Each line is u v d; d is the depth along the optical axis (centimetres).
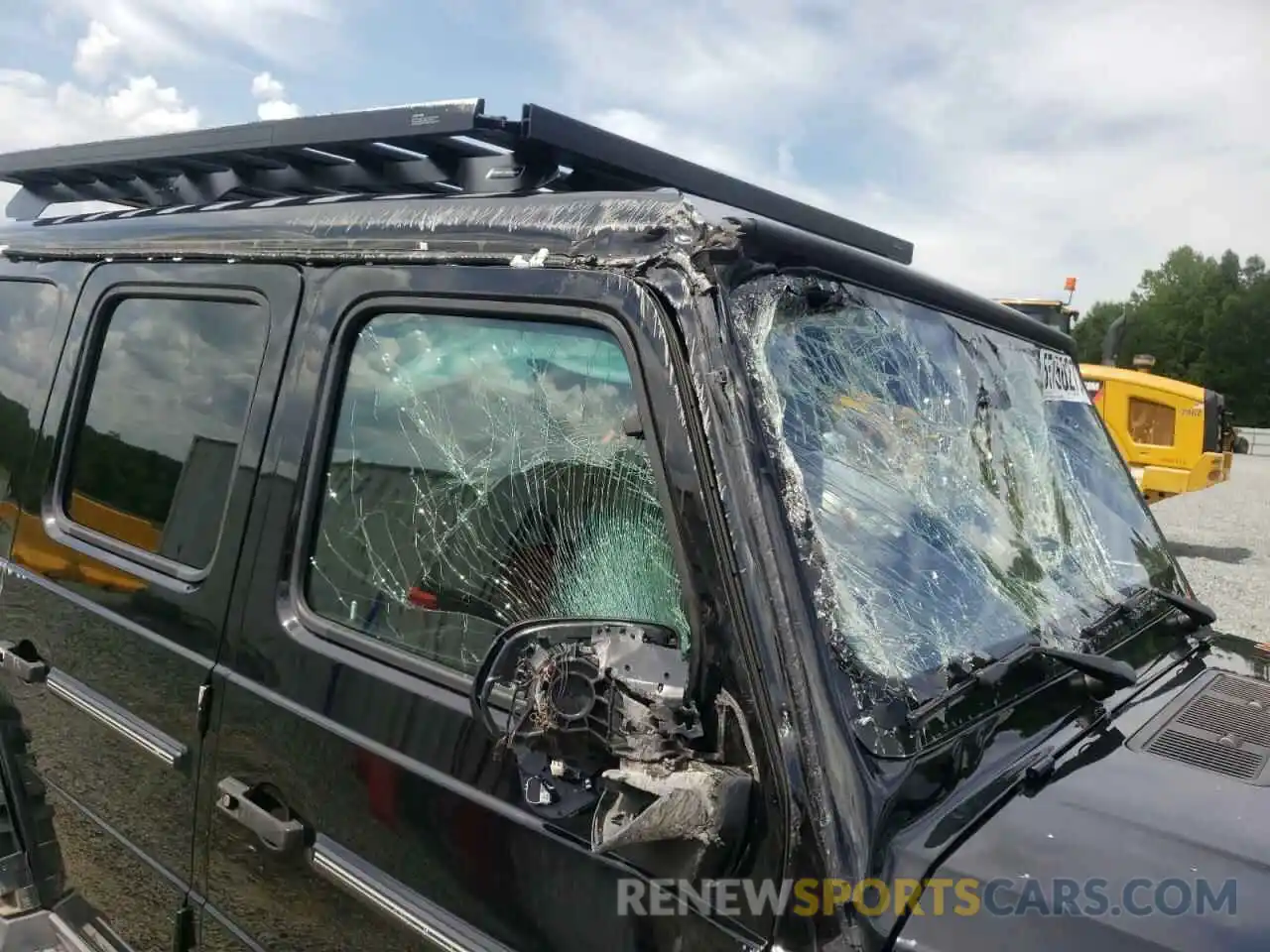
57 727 261
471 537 185
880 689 153
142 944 239
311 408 206
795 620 142
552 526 176
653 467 155
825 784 135
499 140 210
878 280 203
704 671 144
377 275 198
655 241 162
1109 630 227
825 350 179
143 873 235
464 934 167
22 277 304
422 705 178
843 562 160
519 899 161
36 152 330
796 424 163
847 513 166
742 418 149
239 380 225
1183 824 155
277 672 201
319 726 191
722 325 153
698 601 147
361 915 183
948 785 154
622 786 138
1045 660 194
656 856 139
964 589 188
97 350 270
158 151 282
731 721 141
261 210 240
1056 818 154
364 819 183
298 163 267
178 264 246
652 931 145
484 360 185
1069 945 129
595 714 140
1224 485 2042
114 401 262
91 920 259
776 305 168
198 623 219
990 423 227
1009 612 198
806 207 271
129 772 236
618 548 166
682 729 142
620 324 161
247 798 204
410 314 194
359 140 227
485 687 151
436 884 172
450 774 171
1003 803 157
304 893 194
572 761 141
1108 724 193
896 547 175
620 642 147
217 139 262
